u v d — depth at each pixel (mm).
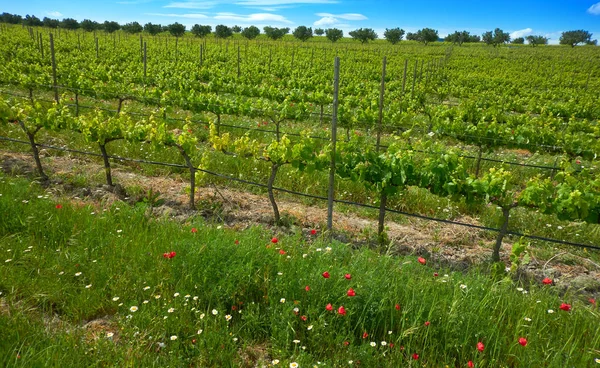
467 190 5625
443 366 3404
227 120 13359
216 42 62750
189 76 23656
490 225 7016
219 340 3459
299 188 7922
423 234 6660
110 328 3771
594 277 5551
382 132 12742
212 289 4016
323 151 6250
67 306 3963
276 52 49562
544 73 41625
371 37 79250
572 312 4109
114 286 4176
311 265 4418
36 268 4457
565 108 17672
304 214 6961
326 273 3768
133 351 3277
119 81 19516
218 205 7043
